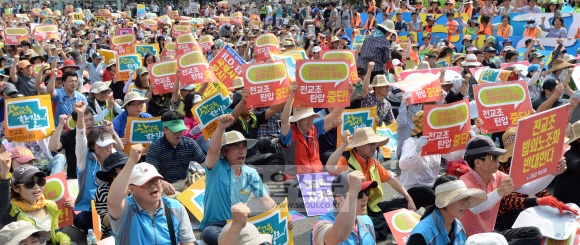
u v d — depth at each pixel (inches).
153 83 426.9
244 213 171.2
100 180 277.4
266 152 341.1
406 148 301.7
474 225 238.4
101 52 629.3
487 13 873.5
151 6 1844.2
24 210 231.0
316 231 181.0
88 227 277.1
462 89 463.2
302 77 315.9
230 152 230.2
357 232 193.3
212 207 234.1
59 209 268.1
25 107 335.6
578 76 474.6
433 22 845.8
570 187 287.7
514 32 783.1
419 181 303.0
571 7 793.6
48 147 322.3
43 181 233.3
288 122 301.1
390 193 353.4
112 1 2138.3
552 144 252.4
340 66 317.7
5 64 596.1
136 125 342.6
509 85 328.5
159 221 198.5
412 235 202.1
